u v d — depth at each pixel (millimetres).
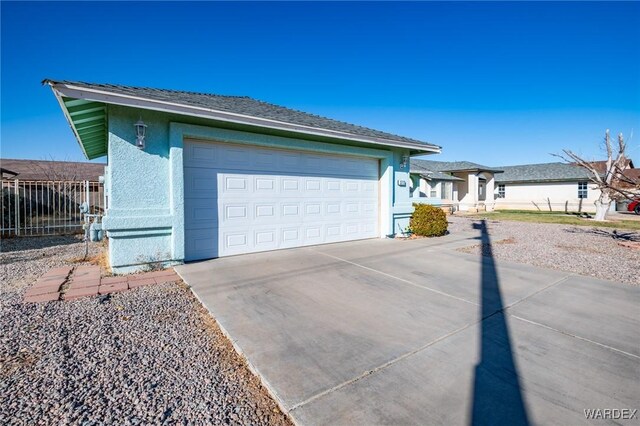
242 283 4820
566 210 27375
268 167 7086
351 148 8297
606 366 2588
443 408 2045
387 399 2137
